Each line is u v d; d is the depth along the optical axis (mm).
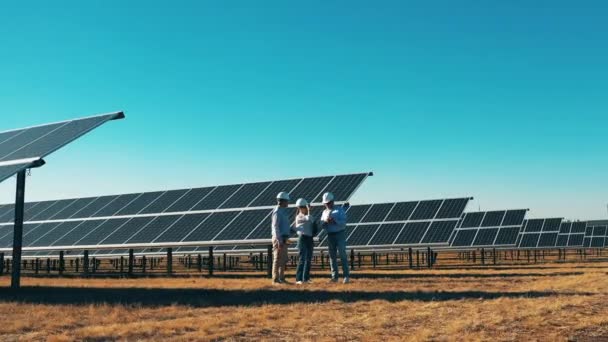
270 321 9875
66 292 15562
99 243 24781
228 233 22281
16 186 17219
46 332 8984
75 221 28625
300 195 23672
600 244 63969
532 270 25094
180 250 33812
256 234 21562
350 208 33875
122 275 25500
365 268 32438
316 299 12945
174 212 25828
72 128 18531
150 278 22375
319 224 19219
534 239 50750
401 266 35719
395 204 32594
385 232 29391
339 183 23500
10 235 28531
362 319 9930
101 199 31031
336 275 18125
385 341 8086
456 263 41219
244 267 37625
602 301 11547
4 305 12172
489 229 39750
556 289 14344
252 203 24297
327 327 9250
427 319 9852
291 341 8203
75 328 9398
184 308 11602
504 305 11219
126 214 27469
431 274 22344
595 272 21969
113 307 11641
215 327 9320
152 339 8281
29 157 16422
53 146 16797
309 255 18234
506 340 8023
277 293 14383
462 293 13672
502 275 21031
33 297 14172
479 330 8758
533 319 9484
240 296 13820
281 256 17828
